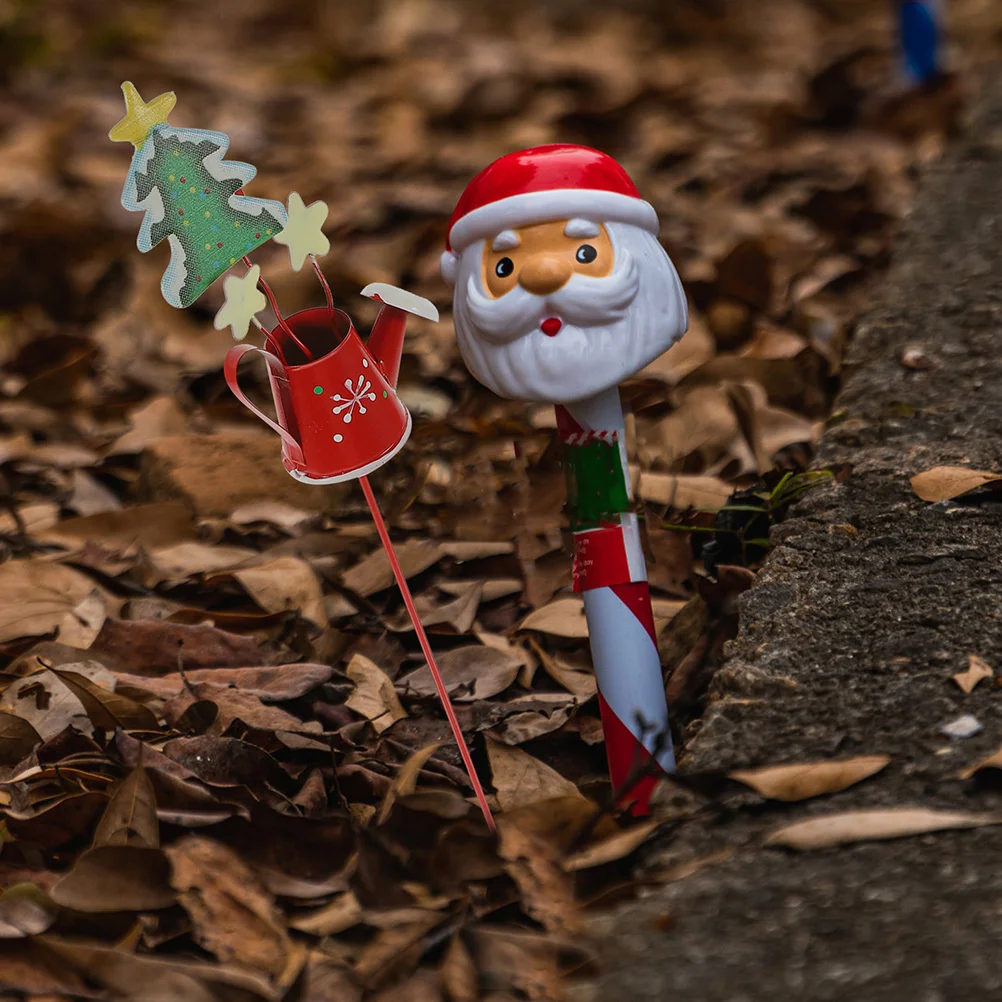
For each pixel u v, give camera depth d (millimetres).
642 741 1121
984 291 1503
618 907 1062
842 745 1112
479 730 1216
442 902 1081
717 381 1506
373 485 1456
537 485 1408
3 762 1208
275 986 1059
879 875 1051
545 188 1087
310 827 1115
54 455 1560
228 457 1457
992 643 1155
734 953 1030
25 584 1334
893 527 1252
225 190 1066
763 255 1688
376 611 1338
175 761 1168
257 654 1284
